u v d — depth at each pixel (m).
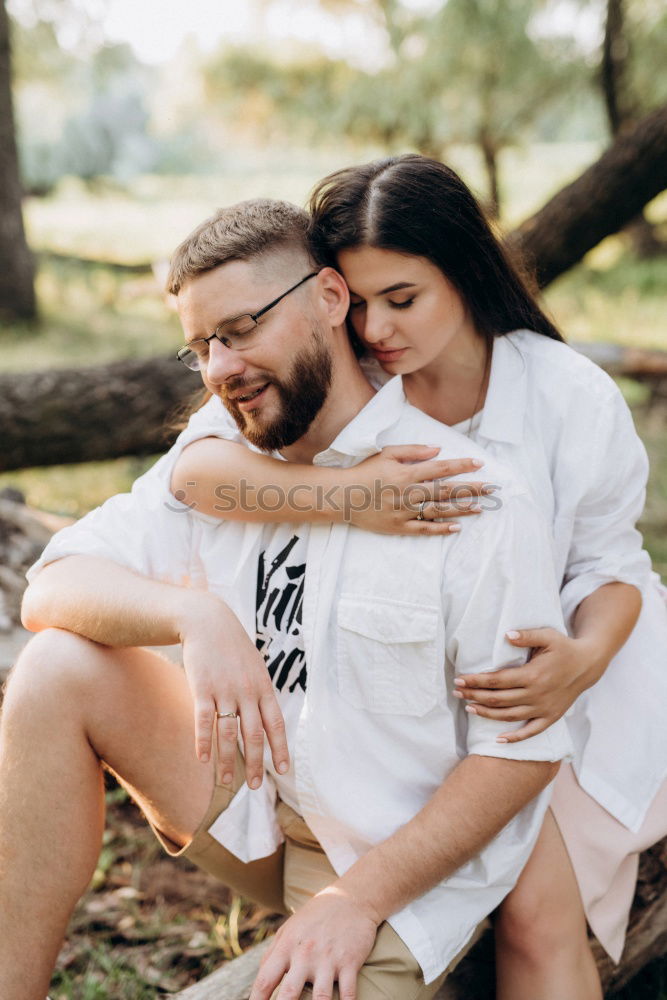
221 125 10.11
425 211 1.50
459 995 1.60
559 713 1.42
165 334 8.72
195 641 1.43
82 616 1.49
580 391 1.63
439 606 1.41
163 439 4.64
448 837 1.37
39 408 4.40
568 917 1.53
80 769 1.45
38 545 3.13
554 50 8.48
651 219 11.23
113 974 1.99
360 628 1.44
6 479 5.09
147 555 1.61
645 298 9.35
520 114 8.98
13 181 8.90
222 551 1.58
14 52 10.69
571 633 1.65
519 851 1.46
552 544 1.45
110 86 12.81
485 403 1.67
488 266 1.62
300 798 1.50
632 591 1.64
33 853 1.43
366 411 1.49
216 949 2.06
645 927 1.76
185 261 1.42
